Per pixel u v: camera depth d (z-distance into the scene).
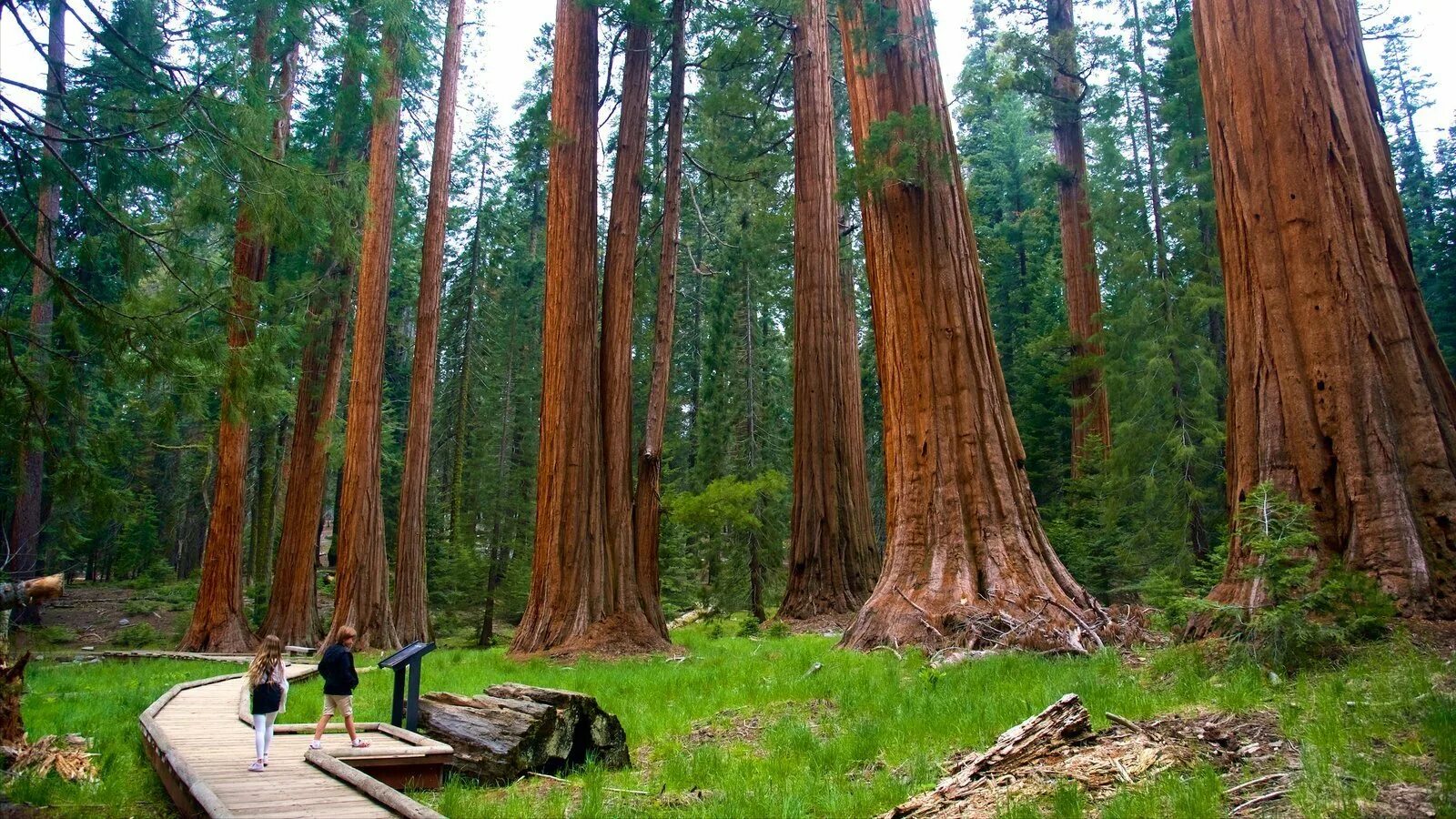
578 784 6.80
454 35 24.83
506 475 35.38
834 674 9.71
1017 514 12.59
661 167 23.25
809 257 21.33
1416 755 4.76
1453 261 27.94
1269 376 8.89
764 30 21.14
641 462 17.72
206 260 8.00
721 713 8.94
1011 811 4.66
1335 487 8.27
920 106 13.05
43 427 7.64
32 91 6.92
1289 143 9.05
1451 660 6.30
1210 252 20.61
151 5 7.86
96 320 7.38
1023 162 38.03
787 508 36.19
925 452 12.98
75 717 9.77
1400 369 8.30
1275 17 9.29
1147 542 19.50
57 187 7.89
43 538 17.42
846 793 5.68
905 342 13.45
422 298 24.30
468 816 5.73
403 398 43.59
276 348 8.18
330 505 52.34
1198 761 5.20
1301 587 7.73
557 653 14.80
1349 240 8.66
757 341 34.22
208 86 7.53
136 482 34.16
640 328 37.12
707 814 5.40
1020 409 30.55
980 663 9.77
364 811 5.25
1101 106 21.89
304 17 9.10
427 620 23.31
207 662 18.36
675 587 31.92
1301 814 4.18
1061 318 34.16
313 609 23.08
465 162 32.34
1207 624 8.48
